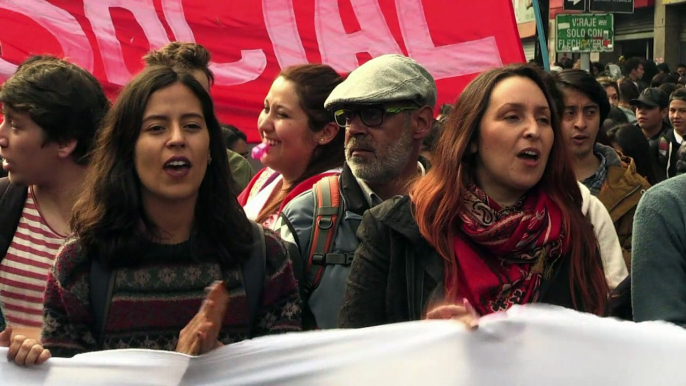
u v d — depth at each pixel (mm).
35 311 2881
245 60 5230
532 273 2652
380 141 3189
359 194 3195
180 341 2303
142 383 2295
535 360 2301
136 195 2416
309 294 3121
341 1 5254
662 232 2559
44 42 4977
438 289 2633
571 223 2707
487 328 2316
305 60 5273
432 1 5273
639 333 2305
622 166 4230
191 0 5137
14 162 2896
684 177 2617
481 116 2701
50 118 2861
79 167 2953
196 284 2434
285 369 2328
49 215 2947
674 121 7457
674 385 2293
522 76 2740
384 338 2336
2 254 2912
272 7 5219
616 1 12602
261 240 2541
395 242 2701
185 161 2406
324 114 3605
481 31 5297
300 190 3500
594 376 2291
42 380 2287
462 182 2695
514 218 2629
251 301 2492
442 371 2314
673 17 23781
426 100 3256
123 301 2379
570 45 12523
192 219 2477
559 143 2768
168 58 3953
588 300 2666
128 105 2432
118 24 5059
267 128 3645
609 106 4305
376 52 5293
